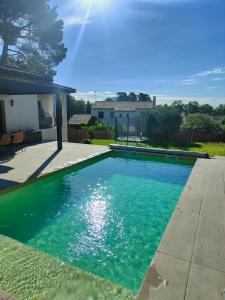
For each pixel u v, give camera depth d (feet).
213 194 15.98
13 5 61.26
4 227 15.03
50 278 7.66
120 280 10.54
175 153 31.22
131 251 12.67
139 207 18.21
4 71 21.42
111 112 127.13
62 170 22.93
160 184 23.44
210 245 9.86
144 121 59.82
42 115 50.14
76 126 80.79
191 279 7.82
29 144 37.14
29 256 8.84
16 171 21.54
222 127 59.67
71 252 12.54
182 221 12.02
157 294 7.15
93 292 7.13
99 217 16.51
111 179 24.88
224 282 7.72
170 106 63.31
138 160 32.81
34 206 18.31
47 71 74.54
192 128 60.18
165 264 8.59
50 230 14.73
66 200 19.38
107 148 35.14
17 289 7.17
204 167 23.73
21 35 68.18
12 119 38.73
